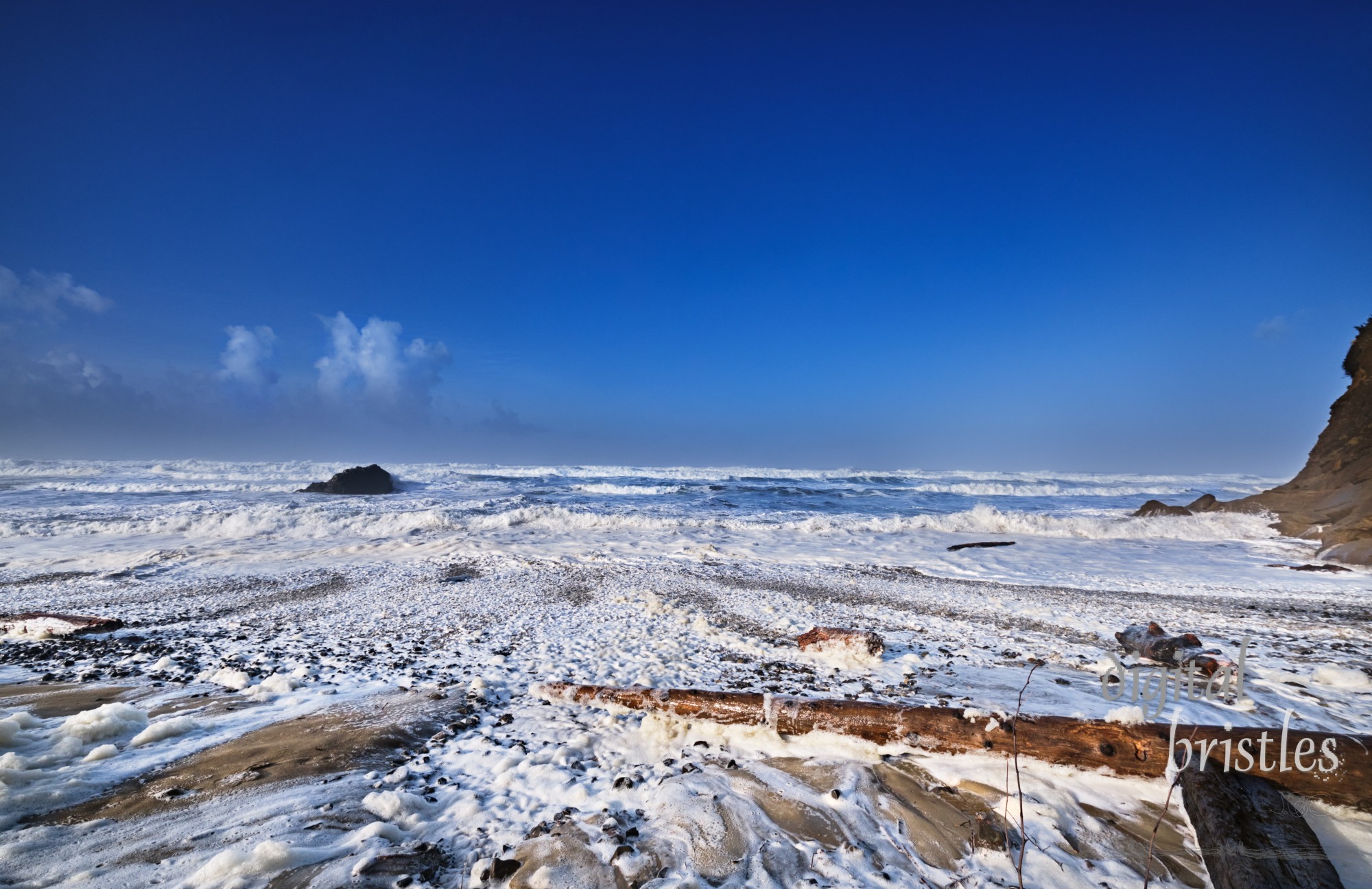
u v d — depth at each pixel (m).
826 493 37.53
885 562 16.30
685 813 3.52
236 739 4.55
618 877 2.94
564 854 3.10
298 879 2.81
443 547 16.81
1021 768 4.02
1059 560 16.92
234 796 3.63
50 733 4.39
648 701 5.19
